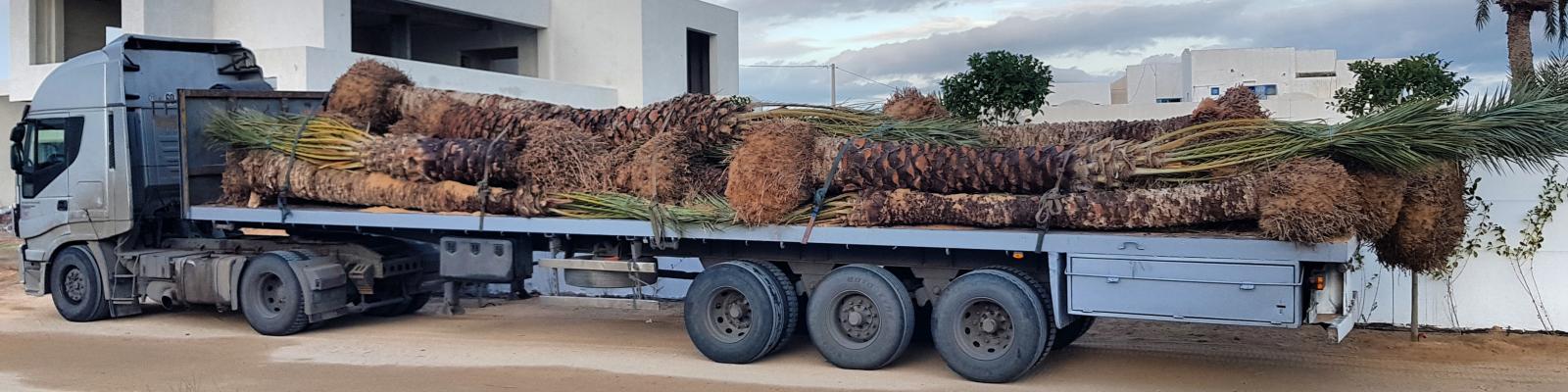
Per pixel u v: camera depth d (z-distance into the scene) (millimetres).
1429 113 6559
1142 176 7020
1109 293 6961
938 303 7531
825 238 7707
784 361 8258
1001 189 7348
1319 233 6312
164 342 9586
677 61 27453
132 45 10922
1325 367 7883
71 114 10859
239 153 10258
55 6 22172
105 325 10609
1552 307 9039
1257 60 33875
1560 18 16797
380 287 10531
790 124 7805
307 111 11195
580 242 9008
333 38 20016
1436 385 7285
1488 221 9180
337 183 9539
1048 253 7184
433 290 11086
